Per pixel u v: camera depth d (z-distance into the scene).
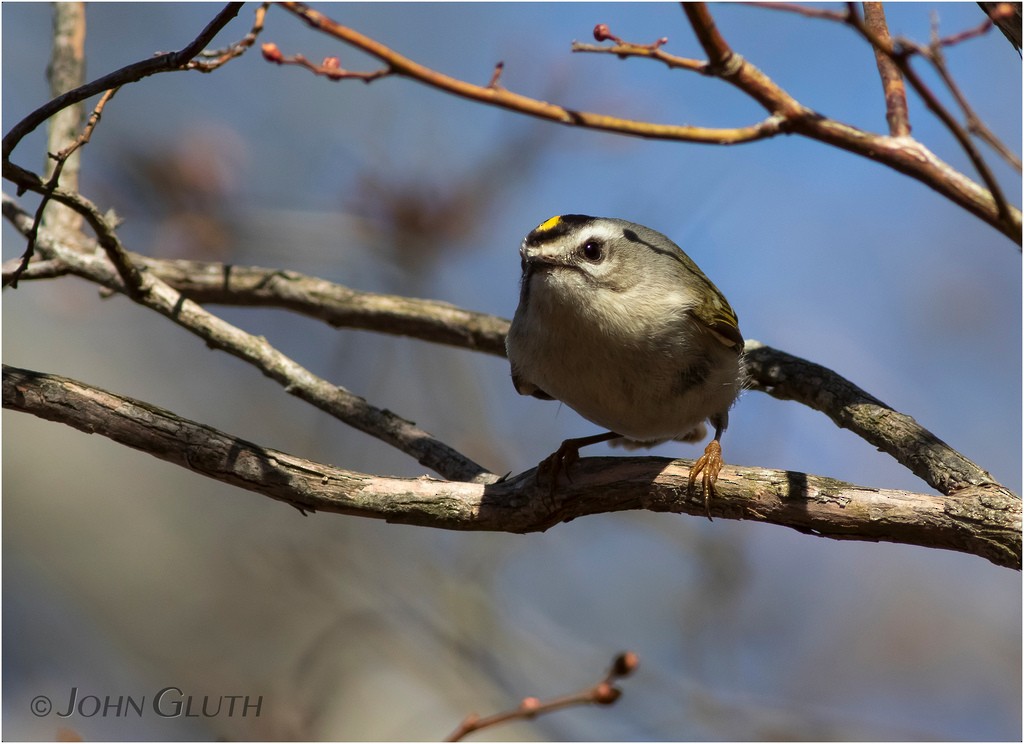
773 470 6.68
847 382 8.33
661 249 8.22
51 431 14.41
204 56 6.84
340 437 13.45
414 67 5.92
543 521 6.88
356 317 10.00
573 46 6.11
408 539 12.90
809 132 6.23
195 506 14.10
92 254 9.35
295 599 13.16
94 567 13.54
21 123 6.62
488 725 4.50
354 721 11.88
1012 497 6.14
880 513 6.30
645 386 7.82
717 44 6.00
